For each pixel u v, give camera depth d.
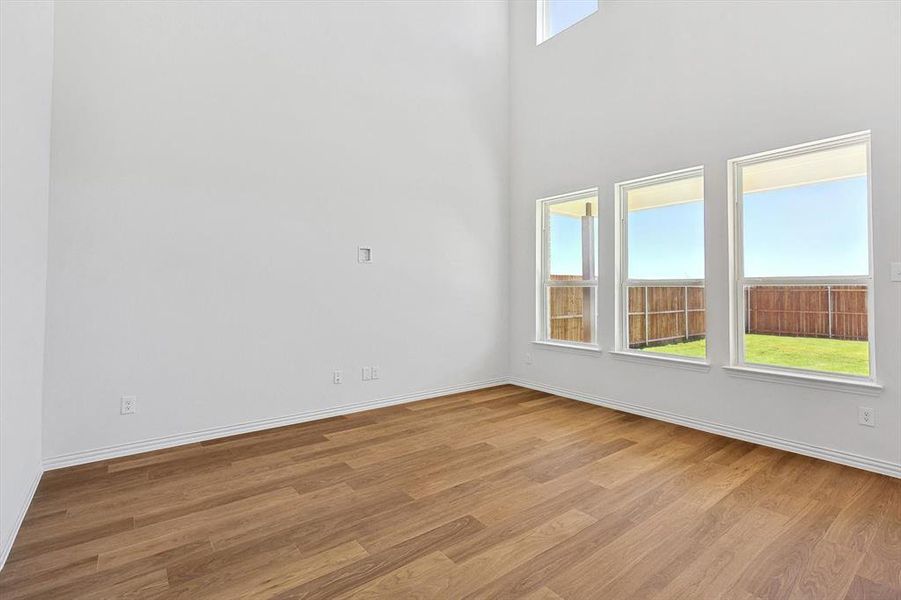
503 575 1.76
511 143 5.29
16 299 2.00
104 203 2.98
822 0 2.90
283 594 1.66
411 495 2.46
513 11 5.26
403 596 1.65
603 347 4.29
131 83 3.08
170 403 3.23
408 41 4.47
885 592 1.64
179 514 2.25
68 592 1.67
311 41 3.87
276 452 3.12
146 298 3.14
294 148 3.77
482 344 5.09
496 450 3.14
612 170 4.19
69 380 2.87
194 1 3.33
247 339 3.55
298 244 3.79
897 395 2.62
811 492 2.45
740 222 3.42
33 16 2.24
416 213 4.53
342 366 4.05
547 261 5.02
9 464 1.93
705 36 3.50
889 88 2.64
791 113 3.04
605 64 4.25
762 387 3.20
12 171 1.90
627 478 2.66
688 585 1.69
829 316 2.99
